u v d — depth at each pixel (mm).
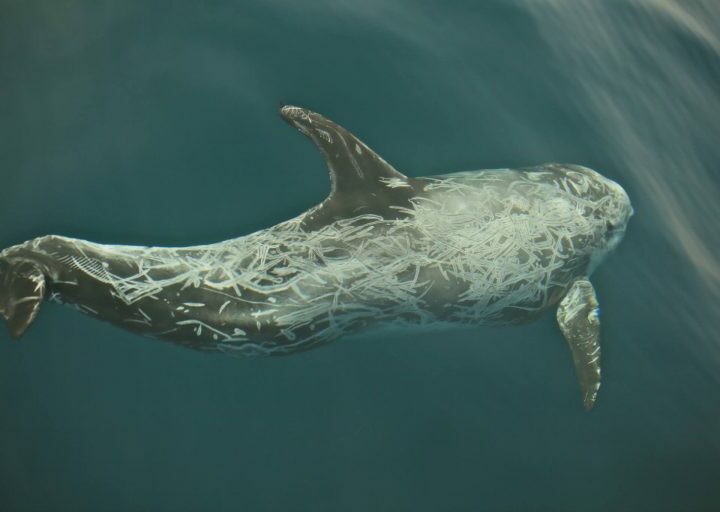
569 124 7191
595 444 6410
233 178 6695
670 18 7980
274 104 6887
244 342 6137
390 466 6262
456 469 6285
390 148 6883
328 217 6246
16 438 6098
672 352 6703
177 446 6207
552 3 7625
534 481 6305
